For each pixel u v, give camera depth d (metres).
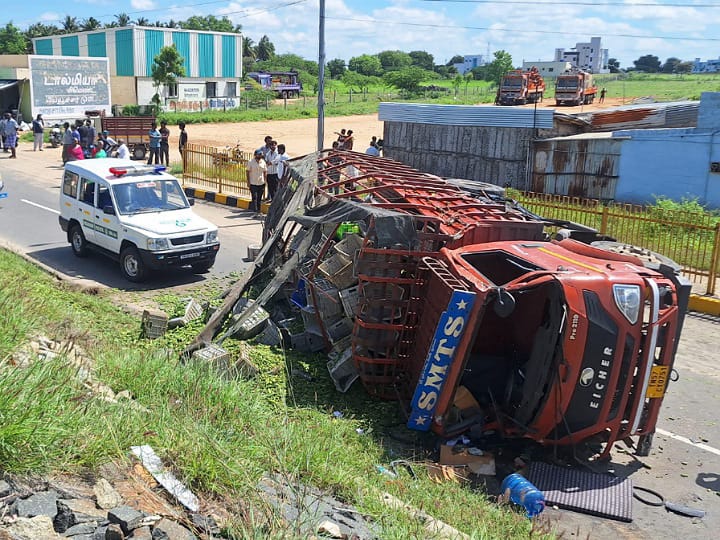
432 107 23.48
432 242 8.01
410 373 7.82
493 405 7.23
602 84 116.38
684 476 6.95
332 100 76.75
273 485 4.82
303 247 9.11
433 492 5.93
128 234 12.62
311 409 7.43
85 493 3.99
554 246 7.92
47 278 11.92
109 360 6.92
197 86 62.66
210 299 11.64
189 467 4.53
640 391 6.71
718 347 10.62
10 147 31.14
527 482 6.26
